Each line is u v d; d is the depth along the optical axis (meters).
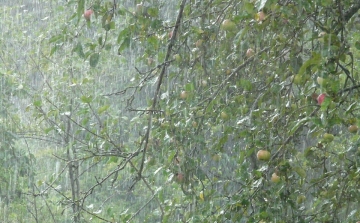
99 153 5.91
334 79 3.88
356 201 5.16
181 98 5.28
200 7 5.39
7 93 8.96
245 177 4.91
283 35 4.71
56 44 5.16
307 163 5.53
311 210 5.20
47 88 9.31
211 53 5.40
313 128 4.62
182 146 5.16
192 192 5.31
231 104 5.10
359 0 4.64
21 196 9.62
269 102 5.66
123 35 4.73
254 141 4.64
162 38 5.19
